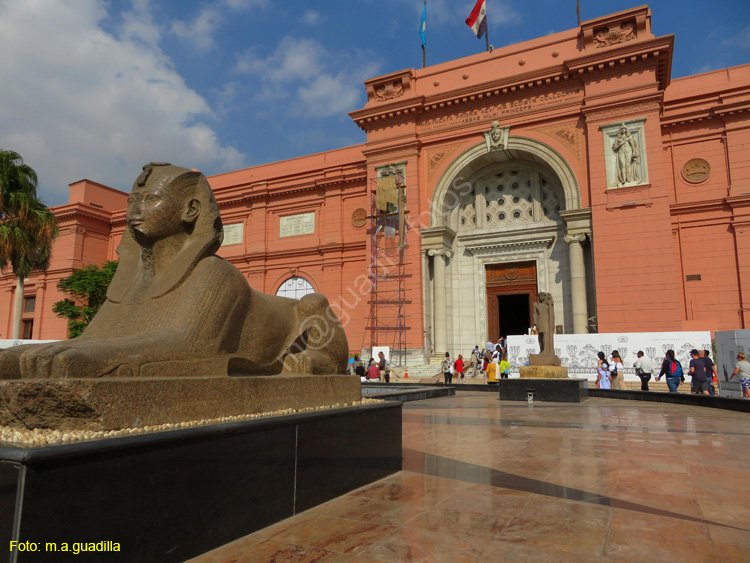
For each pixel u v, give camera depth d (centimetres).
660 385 1535
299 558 239
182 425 265
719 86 2016
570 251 1975
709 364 1119
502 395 1211
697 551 247
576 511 311
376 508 319
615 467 436
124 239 371
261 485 282
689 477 399
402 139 2314
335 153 2767
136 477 215
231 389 307
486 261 2317
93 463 198
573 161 2016
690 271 1945
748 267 1844
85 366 243
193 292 322
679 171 2020
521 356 1697
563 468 433
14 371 271
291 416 311
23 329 3284
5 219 1941
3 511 178
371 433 394
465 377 2017
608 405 1064
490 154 2198
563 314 2120
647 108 1889
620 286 1841
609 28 1981
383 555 243
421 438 600
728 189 1923
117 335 324
